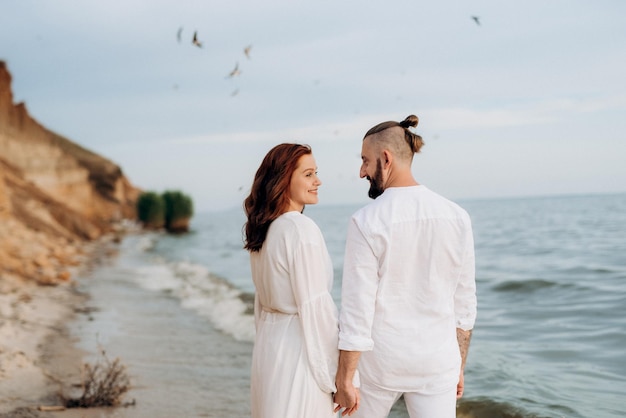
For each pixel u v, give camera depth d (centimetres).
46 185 3497
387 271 273
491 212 7150
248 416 480
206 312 998
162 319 929
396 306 276
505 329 859
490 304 1108
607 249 2000
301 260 272
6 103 3509
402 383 276
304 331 272
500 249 2339
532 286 1252
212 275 1648
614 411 499
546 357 685
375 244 272
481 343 770
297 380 271
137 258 2227
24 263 1379
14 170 2905
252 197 288
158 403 506
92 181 5084
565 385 577
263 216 281
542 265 1666
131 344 743
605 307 974
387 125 287
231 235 4822
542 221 4453
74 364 620
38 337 743
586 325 850
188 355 689
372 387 280
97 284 1357
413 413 281
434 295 276
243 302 1104
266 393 276
